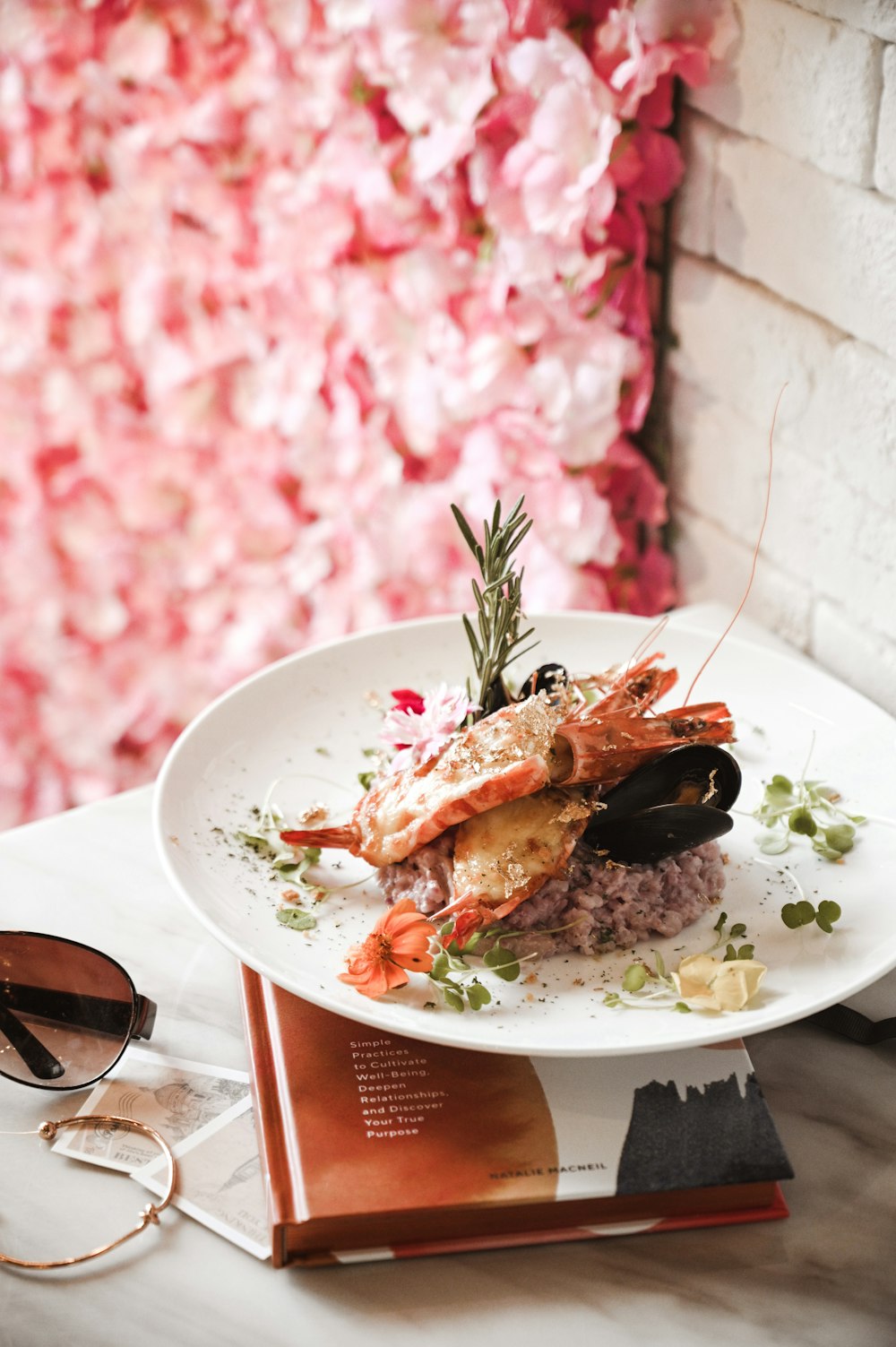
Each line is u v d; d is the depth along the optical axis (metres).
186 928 0.90
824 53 0.93
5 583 1.62
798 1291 0.76
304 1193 0.75
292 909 0.85
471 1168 0.76
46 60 1.30
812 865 0.87
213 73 1.26
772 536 1.08
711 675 0.97
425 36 1.06
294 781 0.92
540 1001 0.80
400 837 0.83
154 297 1.41
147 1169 0.79
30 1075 0.82
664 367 1.13
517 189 1.08
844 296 0.97
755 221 1.01
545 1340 0.74
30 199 1.40
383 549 1.35
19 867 0.93
